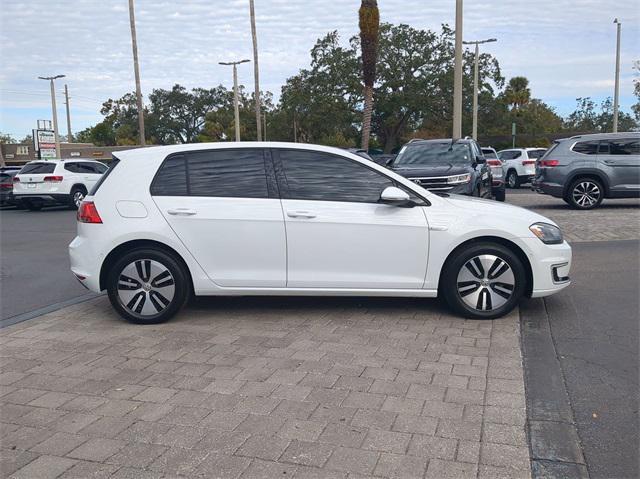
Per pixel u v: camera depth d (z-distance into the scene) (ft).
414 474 10.61
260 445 11.64
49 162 68.39
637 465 10.89
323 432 12.09
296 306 21.39
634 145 46.98
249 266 19.45
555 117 237.04
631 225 38.24
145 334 18.65
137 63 107.86
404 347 16.89
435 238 19.13
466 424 12.33
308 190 19.54
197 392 14.12
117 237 19.39
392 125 170.09
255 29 111.45
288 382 14.57
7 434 12.36
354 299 22.16
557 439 11.78
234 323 19.53
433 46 156.35
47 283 27.58
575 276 25.18
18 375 15.48
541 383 14.39
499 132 162.40
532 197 64.03
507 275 19.27
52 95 140.77
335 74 155.53
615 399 13.55
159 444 11.80
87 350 17.30
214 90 268.00
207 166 19.85
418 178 35.24
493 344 17.07
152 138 263.49
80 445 11.85
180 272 19.51
